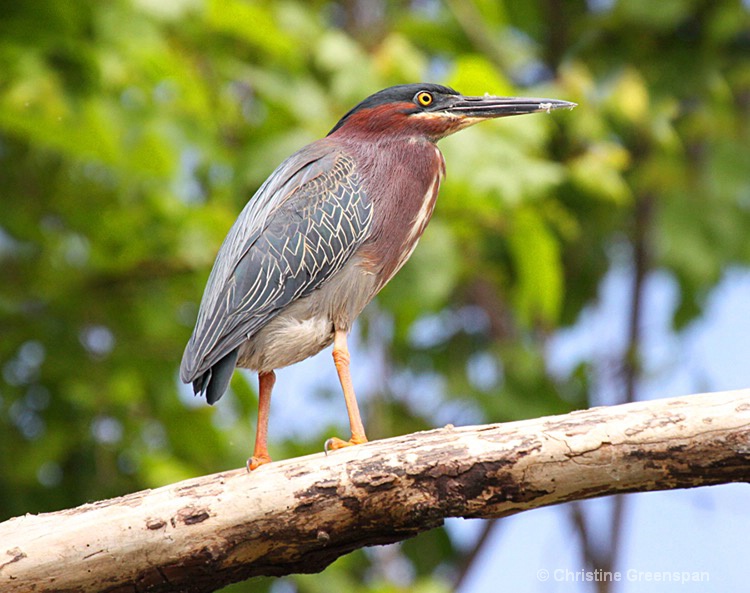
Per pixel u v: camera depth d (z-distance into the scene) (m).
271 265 7.97
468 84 11.60
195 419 11.95
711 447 5.74
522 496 6.02
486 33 13.90
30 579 6.07
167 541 6.11
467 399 14.79
